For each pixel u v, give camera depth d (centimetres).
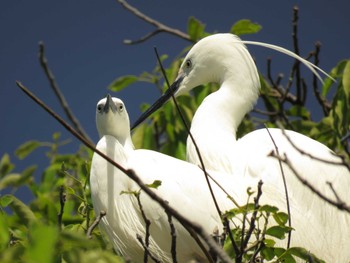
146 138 1248
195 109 1276
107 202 1028
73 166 1237
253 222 788
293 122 1280
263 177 1048
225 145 1122
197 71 1259
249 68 1210
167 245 1021
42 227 575
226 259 645
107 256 654
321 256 1018
